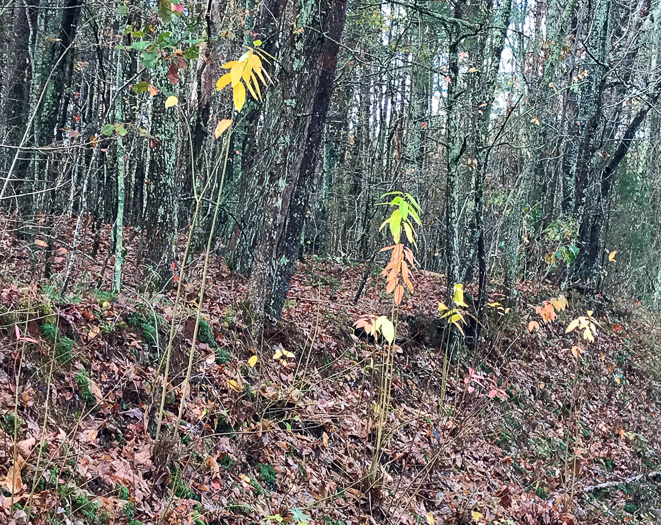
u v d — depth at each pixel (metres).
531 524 6.20
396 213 3.08
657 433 10.73
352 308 9.67
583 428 9.94
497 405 8.90
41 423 3.79
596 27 14.93
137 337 5.21
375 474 5.28
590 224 16.39
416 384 8.29
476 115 10.29
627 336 14.66
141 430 4.44
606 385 11.96
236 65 2.39
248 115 12.06
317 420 5.85
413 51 13.02
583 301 14.64
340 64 13.20
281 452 5.29
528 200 13.27
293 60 6.75
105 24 8.93
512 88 12.59
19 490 3.07
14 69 10.26
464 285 10.87
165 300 6.24
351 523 4.85
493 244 13.52
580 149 15.28
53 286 5.38
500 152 15.93
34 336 4.26
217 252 11.48
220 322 6.48
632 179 21.08
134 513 3.62
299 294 9.98
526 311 12.45
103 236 10.69
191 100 6.93
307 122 6.92
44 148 4.88
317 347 7.54
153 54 3.82
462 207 11.12
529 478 7.53
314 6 6.70
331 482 5.31
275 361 6.67
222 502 4.28
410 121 14.30
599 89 14.83
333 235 21.00
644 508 7.79
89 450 3.90
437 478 6.24
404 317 9.98
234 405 5.22
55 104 10.41
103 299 5.35
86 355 4.58
